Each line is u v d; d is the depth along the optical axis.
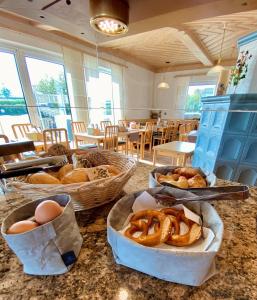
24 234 0.26
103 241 0.37
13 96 2.41
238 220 0.45
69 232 0.31
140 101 4.84
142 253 0.26
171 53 3.98
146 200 0.39
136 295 0.26
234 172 1.11
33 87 2.60
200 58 3.81
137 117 4.79
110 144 2.61
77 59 3.00
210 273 0.28
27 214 0.33
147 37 2.95
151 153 3.78
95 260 0.32
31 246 0.27
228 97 1.02
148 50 3.79
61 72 2.90
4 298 0.26
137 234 0.32
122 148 3.43
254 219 0.45
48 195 0.38
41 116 1.94
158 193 0.40
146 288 0.27
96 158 0.60
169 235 0.30
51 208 0.29
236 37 2.88
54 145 0.67
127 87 4.27
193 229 0.32
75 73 2.99
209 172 0.52
